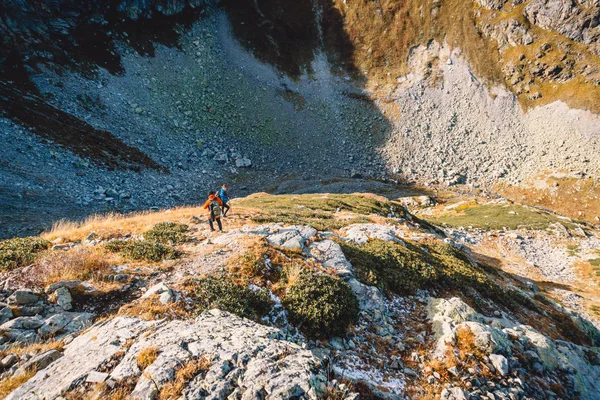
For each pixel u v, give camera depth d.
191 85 108.88
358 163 108.31
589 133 100.00
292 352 7.71
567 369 12.81
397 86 122.31
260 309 11.77
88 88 84.56
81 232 18.89
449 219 79.12
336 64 129.38
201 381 6.77
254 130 108.56
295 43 131.00
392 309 15.26
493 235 66.88
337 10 135.00
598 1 102.75
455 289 19.33
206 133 100.94
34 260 13.59
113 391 6.80
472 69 119.00
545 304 28.95
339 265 16.33
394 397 9.12
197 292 11.55
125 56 99.44
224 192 23.33
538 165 100.50
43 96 74.25
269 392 6.30
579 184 91.06
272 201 51.12
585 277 51.78
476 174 103.94
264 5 133.88
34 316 10.39
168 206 65.94
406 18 127.25
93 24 96.31
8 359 8.57
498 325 14.18
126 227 20.11
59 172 57.59
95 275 12.67
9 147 55.28
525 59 114.12
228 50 122.62
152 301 10.86
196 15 123.44
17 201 44.91
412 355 11.74
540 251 61.44
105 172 65.81
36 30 83.00
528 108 111.88
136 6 106.88
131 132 84.12
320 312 11.95
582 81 106.56
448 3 124.94
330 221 29.17
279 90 120.00
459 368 11.19
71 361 8.10
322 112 118.50
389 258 19.19
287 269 14.04
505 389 10.75
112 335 8.88
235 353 7.48
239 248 15.72
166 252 15.35
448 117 115.12
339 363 10.54
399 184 102.38
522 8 116.00
